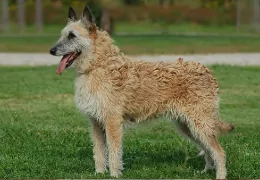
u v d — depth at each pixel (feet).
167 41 143.43
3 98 67.15
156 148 44.96
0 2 187.73
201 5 212.43
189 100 36.58
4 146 45.62
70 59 37.09
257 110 60.59
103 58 36.99
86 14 37.27
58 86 75.05
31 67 96.99
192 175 37.83
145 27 201.26
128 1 188.14
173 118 37.45
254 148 44.83
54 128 52.34
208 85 36.81
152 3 204.13
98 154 38.60
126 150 44.37
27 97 67.72
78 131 50.88
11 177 37.27
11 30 191.72
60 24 207.10
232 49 127.85
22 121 55.26
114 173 36.91
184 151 43.83
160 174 37.65
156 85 36.88
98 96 36.50
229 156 41.88
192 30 200.34
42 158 42.14
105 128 36.96
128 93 36.78
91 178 36.47
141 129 51.24
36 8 200.34
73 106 62.34
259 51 125.70
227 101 64.64
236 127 53.01
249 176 37.37
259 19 191.01
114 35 164.86
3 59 112.68
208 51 123.95
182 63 37.42
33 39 154.71
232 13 209.56
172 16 208.44
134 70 37.06
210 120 36.63
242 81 78.33
